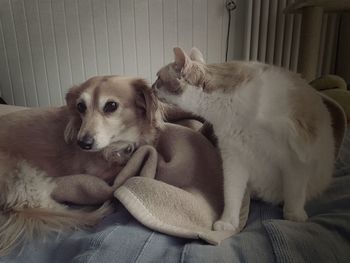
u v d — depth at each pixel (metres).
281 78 0.79
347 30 2.19
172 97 0.86
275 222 0.68
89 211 0.82
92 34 2.15
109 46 2.18
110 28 2.14
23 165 0.85
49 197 0.83
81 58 2.21
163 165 0.85
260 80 0.78
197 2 2.09
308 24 1.69
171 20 2.12
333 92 1.30
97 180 0.83
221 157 0.85
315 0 1.54
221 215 0.79
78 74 2.24
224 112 0.80
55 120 0.95
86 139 0.84
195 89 0.82
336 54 2.30
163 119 1.03
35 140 0.90
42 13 2.11
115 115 0.90
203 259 0.57
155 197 0.72
